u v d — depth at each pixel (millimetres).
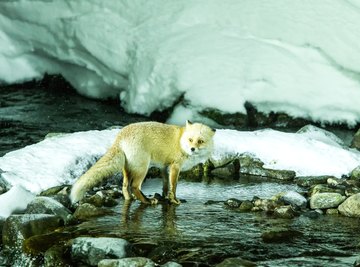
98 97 24672
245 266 9062
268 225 11328
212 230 10898
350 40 21031
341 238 10656
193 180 15164
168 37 22594
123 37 23219
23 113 22125
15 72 25703
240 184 14750
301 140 16578
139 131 12328
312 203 12695
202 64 21562
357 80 21125
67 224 11227
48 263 9633
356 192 13141
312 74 21203
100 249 9594
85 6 24281
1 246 10625
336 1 21609
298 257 9680
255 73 21281
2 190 12609
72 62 24734
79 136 15539
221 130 17141
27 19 25297
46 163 13875
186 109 21422
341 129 21062
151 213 11914
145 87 22250
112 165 11938
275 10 22172
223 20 22656
